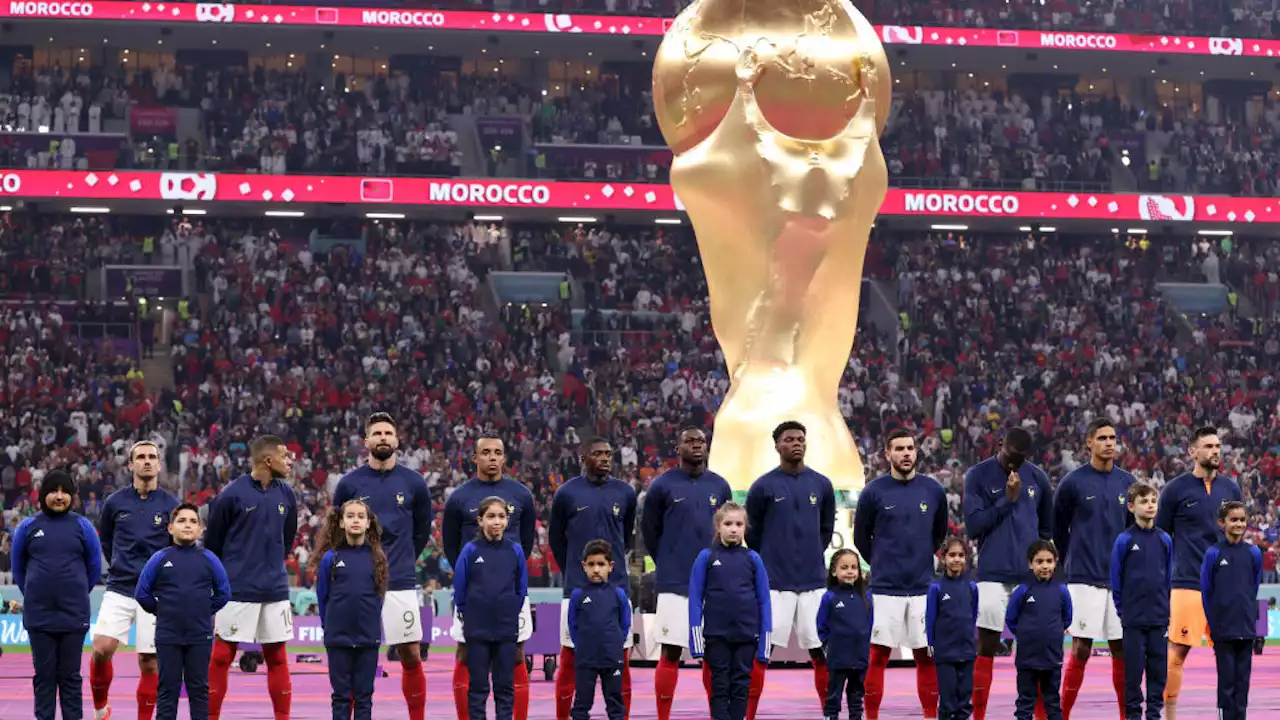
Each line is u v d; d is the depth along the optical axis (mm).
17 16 45125
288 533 13711
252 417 42094
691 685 19312
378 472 13852
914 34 48625
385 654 27156
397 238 49844
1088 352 47781
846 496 20953
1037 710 14164
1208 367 48375
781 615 14219
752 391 21484
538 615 21781
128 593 13984
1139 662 13859
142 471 14141
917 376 46844
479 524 13117
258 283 47250
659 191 46812
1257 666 24250
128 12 45531
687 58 21828
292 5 46688
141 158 47094
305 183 45062
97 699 14016
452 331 46656
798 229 21188
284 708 13500
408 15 47250
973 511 14414
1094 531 14328
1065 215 47625
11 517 35906
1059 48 49500
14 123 48438
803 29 21656
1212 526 14375
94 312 45906
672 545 14031
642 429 43125
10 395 42156
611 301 48969
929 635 13516
